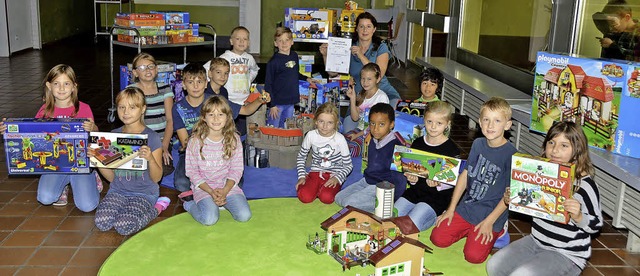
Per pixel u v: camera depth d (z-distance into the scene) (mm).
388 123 3633
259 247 3217
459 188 3258
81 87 7414
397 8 9141
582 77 3531
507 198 2852
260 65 9414
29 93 7051
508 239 3387
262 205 3807
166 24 6363
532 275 2693
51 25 11570
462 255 3207
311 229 3461
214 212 3451
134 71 4449
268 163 4555
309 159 4520
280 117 5281
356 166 4594
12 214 3615
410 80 8352
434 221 3398
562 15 4645
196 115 4156
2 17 9820
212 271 2949
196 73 4074
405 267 2691
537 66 3883
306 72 6203
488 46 6176
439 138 3463
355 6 6051
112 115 5859
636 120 3279
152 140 3564
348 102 5773
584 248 2758
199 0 11469
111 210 3414
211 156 3551
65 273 2936
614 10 4203
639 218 3154
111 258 3049
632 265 3225
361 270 2969
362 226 3021
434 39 8195
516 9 5562
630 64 3283
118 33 6090
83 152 3416
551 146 2729
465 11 6730
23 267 2979
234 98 5074
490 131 3035
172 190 4066
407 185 3648
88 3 13922
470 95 5531
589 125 3510
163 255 3100
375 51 5266
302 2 10359
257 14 10328
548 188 2684
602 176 3455
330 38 5391
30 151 3389
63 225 3484
